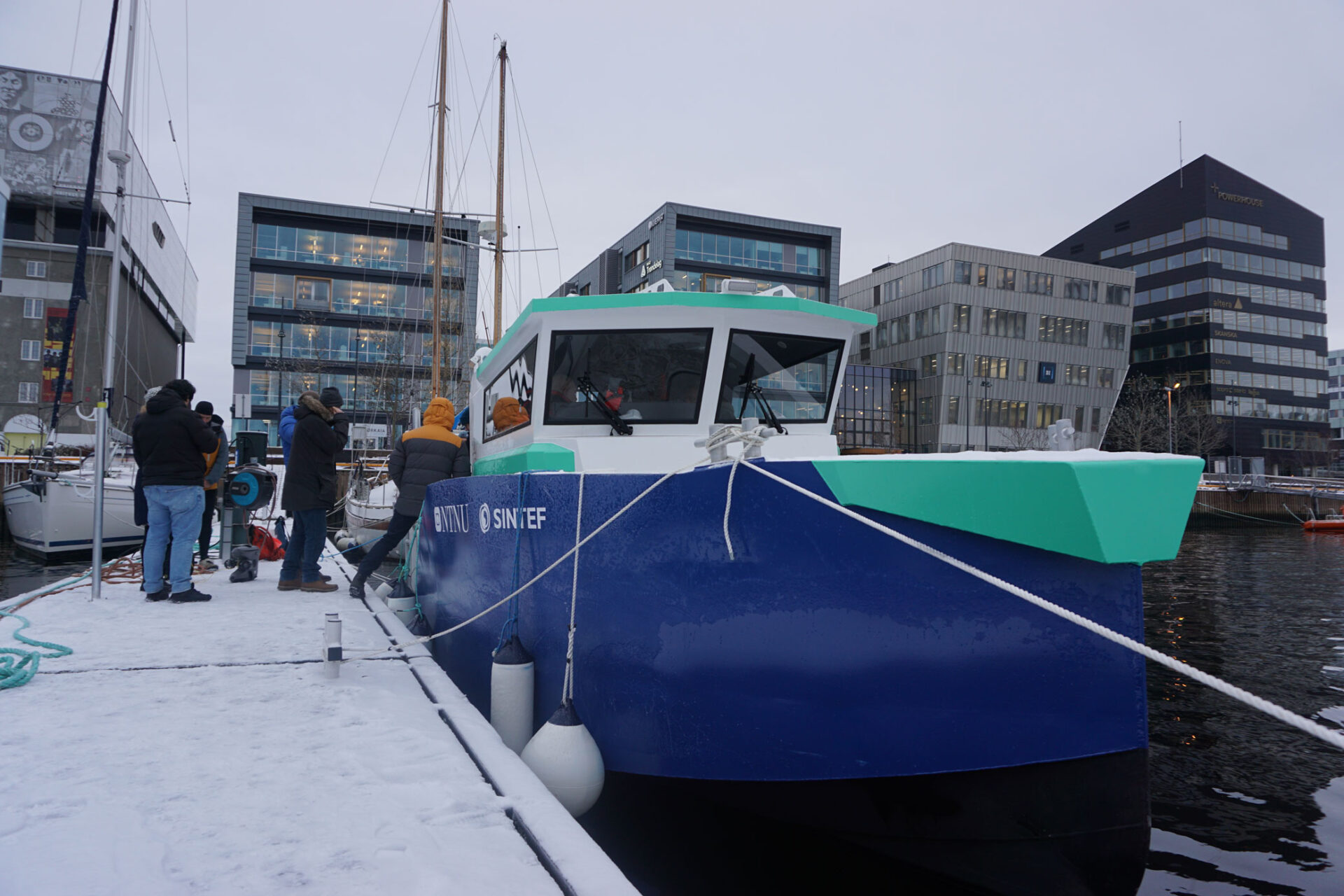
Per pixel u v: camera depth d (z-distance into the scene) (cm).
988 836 294
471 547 493
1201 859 397
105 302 4491
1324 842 417
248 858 212
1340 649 996
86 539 1695
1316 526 4181
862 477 300
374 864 211
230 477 869
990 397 5878
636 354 468
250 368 5022
